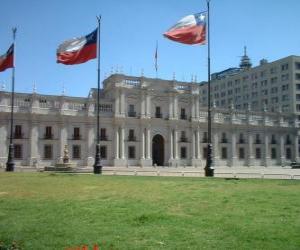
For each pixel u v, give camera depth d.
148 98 80.56
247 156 91.88
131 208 14.25
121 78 78.06
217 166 86.69
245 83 131.00
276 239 9.70
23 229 10.87
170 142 82.06
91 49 41.09
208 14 36.47
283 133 98.25
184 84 84.88
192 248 8.91
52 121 72.19
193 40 35.44
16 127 69.06
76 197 17.45
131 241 9.55
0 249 9.05
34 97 70.44
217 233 10.30
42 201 16.16
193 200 16.31
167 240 9.62
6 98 68.31
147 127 79.88
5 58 48.44
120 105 77.69
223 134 89.31
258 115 94.94
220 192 19.19
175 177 31.98
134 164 78.44
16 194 18.55
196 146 84.94
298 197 17.19
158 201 16.06
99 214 13.05
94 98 76.06
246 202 15.70
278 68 118.38
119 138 77.50
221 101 141.75
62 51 40.91
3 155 67.44
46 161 71.00
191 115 84.88
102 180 27.34
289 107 113.62
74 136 73.75
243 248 8.92
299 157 101.75
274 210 13.79
